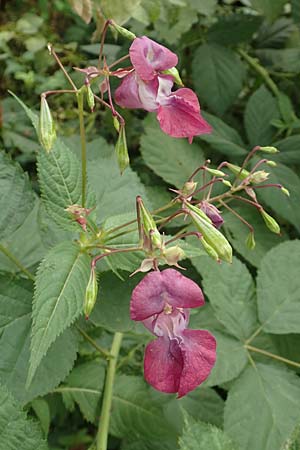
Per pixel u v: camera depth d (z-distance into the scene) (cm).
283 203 42
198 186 42
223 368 34
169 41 46
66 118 54
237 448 31
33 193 33
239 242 41
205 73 48
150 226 26
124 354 39
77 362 38
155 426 35
